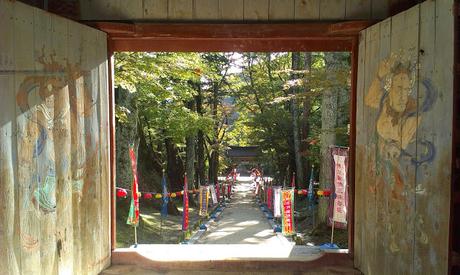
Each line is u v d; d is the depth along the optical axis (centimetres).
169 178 2286
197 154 2686
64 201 266
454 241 223
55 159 256
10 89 218
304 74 1233
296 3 331
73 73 279
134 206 495
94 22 314
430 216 223
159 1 329
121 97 1076
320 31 325
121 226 1025
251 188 3812
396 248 260
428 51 228
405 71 252
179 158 2388
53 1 318
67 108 271
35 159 237
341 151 596
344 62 945
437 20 221
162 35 324
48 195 249
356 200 331
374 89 295
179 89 1204
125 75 728
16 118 222
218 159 3425
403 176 251
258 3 330
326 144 1068
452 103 205
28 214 230
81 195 287
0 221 208
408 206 245
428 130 226
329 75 871
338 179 598
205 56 2139
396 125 261
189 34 324
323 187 1062
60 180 262
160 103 1544
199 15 330
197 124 1656
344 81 829
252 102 2459
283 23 329
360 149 322
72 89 277
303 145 1769
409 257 244
